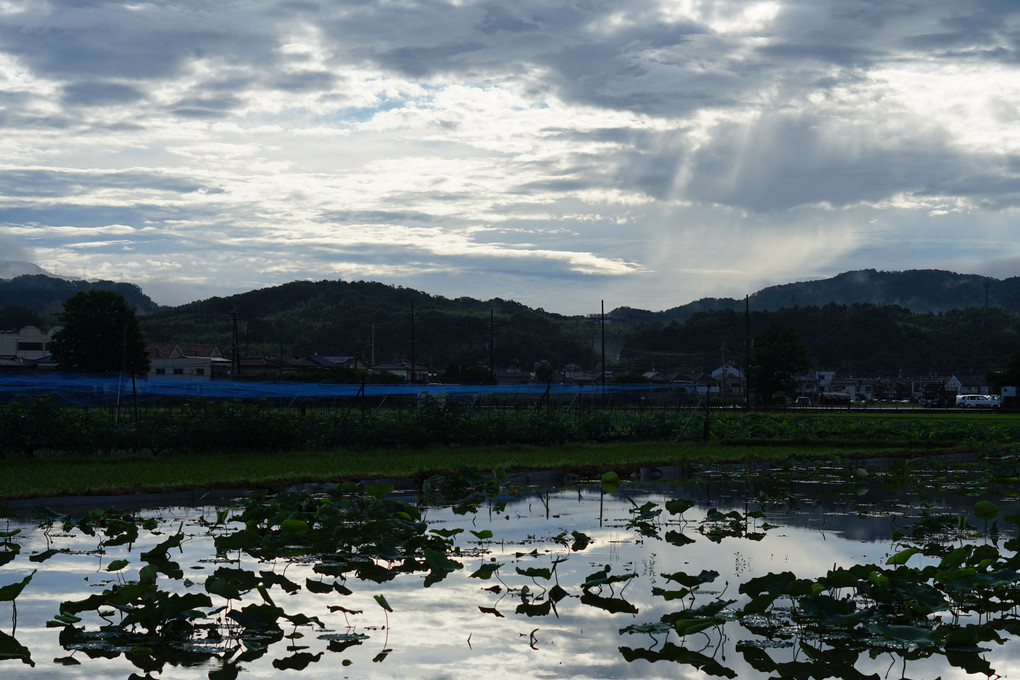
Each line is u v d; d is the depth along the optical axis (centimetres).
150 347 9338
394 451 2759
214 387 3341
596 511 1678
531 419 3100
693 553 1252
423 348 15238
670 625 841
